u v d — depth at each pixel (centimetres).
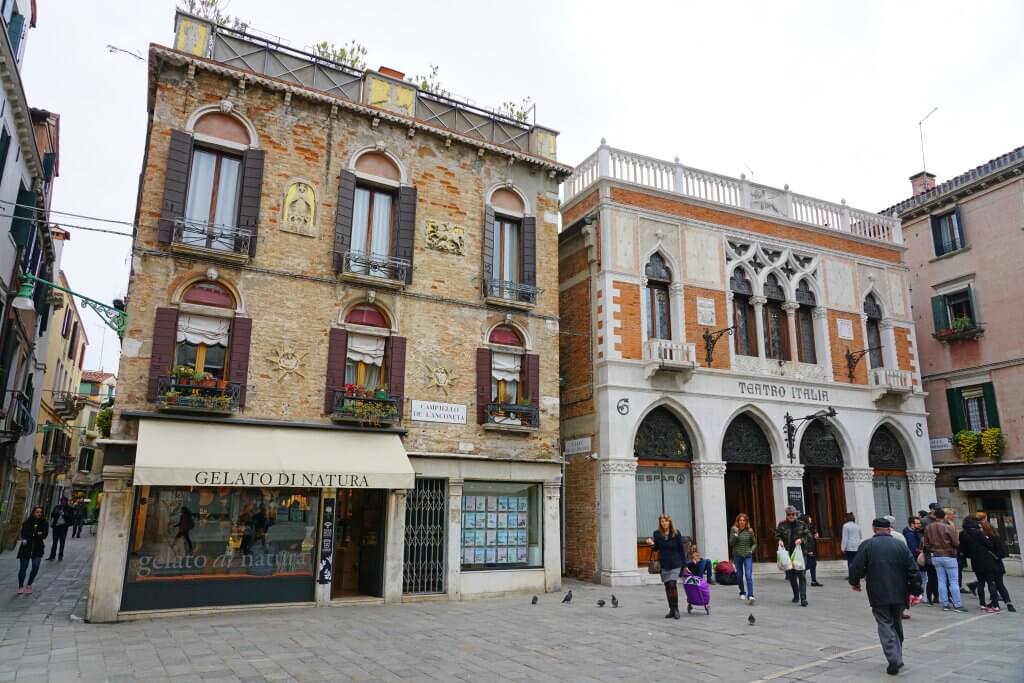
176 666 848
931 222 2708
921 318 2714
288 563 1350
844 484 2184
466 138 1695
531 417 1658
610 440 1805
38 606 1286
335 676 809
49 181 2362
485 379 1625
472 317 1648
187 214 1399
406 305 1571
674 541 1248
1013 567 2245
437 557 1510
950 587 1341
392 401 1492
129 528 1222
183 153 1380
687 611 1302
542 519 1650
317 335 1460
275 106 1504
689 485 1942
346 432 1445
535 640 1032
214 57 1480
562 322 2072
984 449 2375
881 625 829
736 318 2125
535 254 1764
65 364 3891
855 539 1619
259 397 1377
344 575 1512
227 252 1373
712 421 1959
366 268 1539
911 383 2316
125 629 1094
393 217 1625
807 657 916
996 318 2444
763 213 2198
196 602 1258
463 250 1670
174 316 1328
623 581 1728
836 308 2278
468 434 1587
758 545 2022
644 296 1962
